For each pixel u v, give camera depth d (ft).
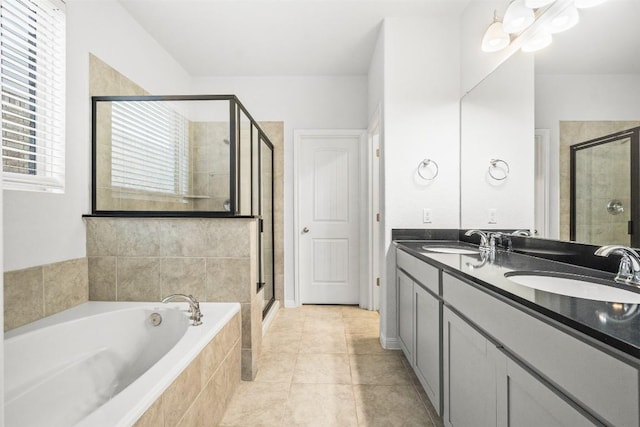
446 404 4.91
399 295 7.96
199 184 7.20
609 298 3.64
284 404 6.04
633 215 3.87
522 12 5.43
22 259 5.39
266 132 12.00
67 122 6.28
